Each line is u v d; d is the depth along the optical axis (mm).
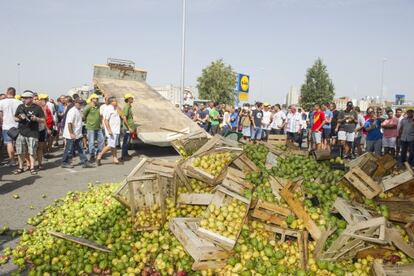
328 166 8250
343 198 6062
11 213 7562
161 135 15031
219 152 7172
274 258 5016
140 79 19781
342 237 4785
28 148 11141
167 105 17547
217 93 62875
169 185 6320
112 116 12898
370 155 7805
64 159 12375
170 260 5094
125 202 6344
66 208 7531
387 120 16641
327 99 68062
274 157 7855
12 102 12164
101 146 13750
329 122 18234
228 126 21688
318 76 68625
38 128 11312
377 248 4969
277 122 20766
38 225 6820
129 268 5000
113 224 6281
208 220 5336
